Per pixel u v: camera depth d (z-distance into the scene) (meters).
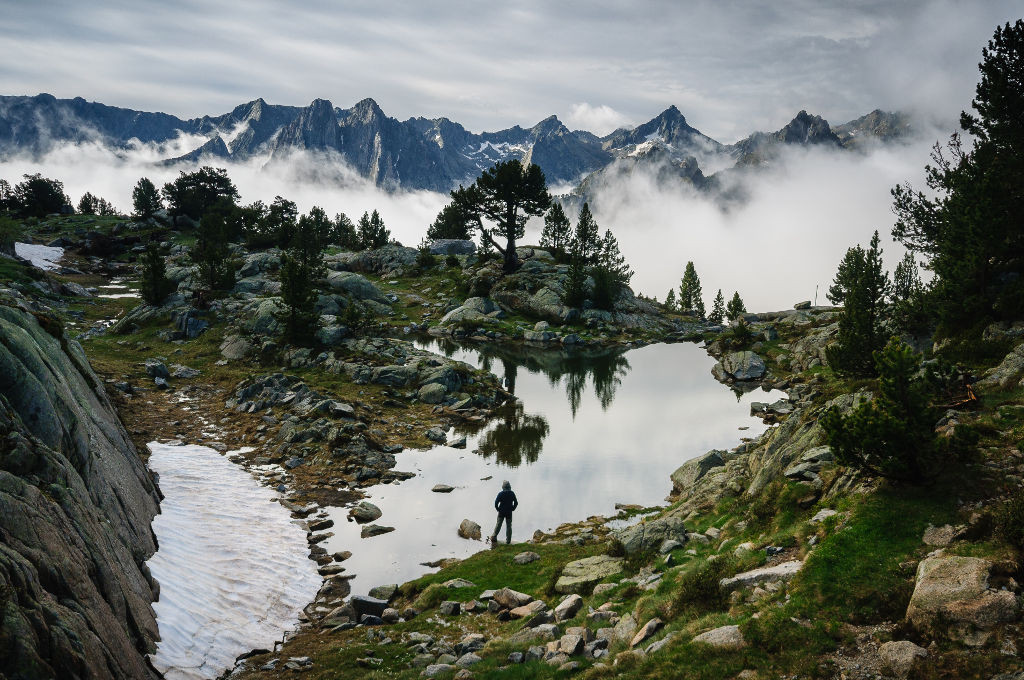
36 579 10.19
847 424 15.05
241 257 94.81
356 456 31.25
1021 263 26.41
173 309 59.88
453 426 39.19
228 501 24.97
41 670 8.87
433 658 14.27
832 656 10.46
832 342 56.84
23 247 98.94
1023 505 11.49
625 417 42.66
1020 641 9.35
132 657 12.30
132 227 129.62
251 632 16.34
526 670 12.58
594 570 18.38
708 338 83.25
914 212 35.88
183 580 17.59
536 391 51.22
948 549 11.90
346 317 57.00
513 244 97.06
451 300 90.81
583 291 87.44
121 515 17.28
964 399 18.47
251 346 50.84
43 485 12.84
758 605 12.41
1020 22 26.78
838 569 12.42
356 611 17.83
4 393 14.04
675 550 18.39
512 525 24.83
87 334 55.88
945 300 28.77
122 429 23.94
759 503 18.28
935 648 9.84
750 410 44.50
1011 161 27.27
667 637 12.36
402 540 23.31
